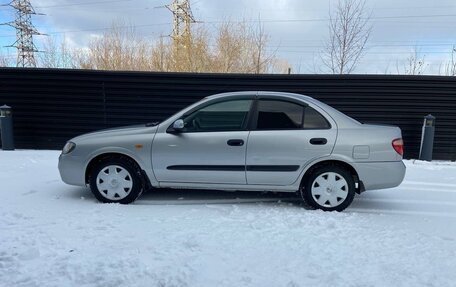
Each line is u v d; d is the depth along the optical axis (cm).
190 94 992
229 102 557
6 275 333
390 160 534
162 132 554
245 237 429
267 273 347
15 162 843
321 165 545
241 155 541
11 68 983
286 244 412
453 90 955
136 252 381
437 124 973
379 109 973
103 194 560
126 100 999
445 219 530
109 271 341
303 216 509
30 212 505
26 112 1002
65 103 999
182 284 324
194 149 545
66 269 344
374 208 577
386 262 373
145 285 322
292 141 537
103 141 556
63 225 455
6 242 400
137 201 578
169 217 496
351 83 966
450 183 751
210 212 524
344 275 344
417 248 411
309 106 549
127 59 2153
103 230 442
